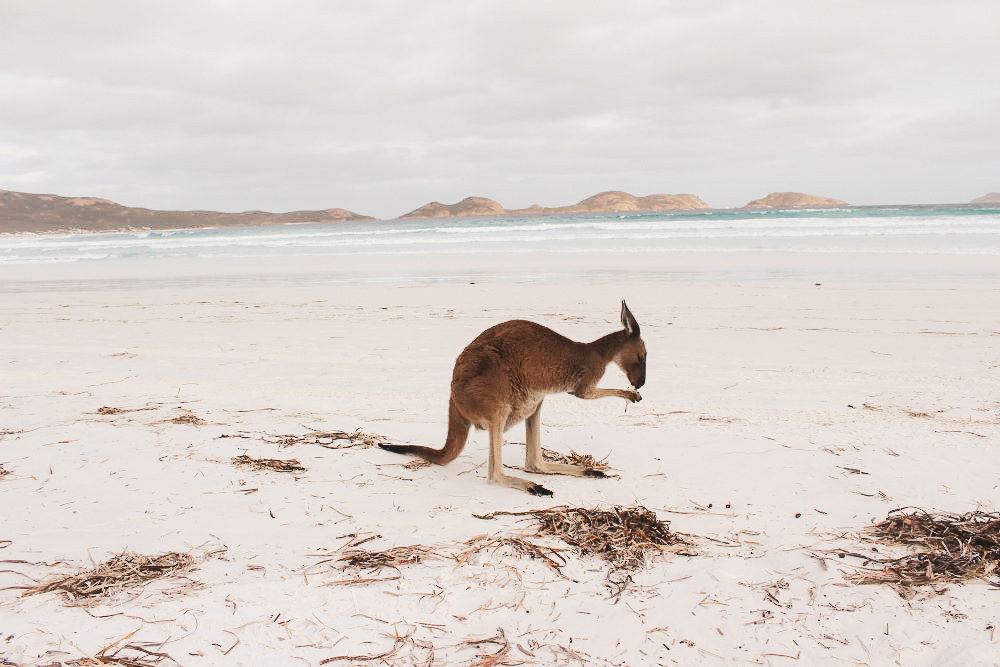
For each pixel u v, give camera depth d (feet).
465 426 17.58
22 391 27.91
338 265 94.48
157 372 31.86
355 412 24.80
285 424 22.79
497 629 10.96
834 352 34.78
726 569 12.71
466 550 13.39
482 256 100.12
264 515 15.29
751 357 34.14
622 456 19.62
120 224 506.48
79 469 18.08
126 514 15.28
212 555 13.19
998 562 12.94
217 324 46.80
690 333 40.93
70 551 13.29
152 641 10.28
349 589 11.89
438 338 40.09
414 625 10.98
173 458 19.02
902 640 10.64
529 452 18.54
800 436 20.97
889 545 13.80
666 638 10.75
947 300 51.31
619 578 12.58
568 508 15.58
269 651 10.18
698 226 136.15
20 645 10.08
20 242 232.73
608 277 72.02
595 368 18.33
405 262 95.35
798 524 14.85
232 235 205.98
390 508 15.79
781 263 79.61
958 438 20.44
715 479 17.60
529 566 12.86
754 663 10.17
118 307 57.62
